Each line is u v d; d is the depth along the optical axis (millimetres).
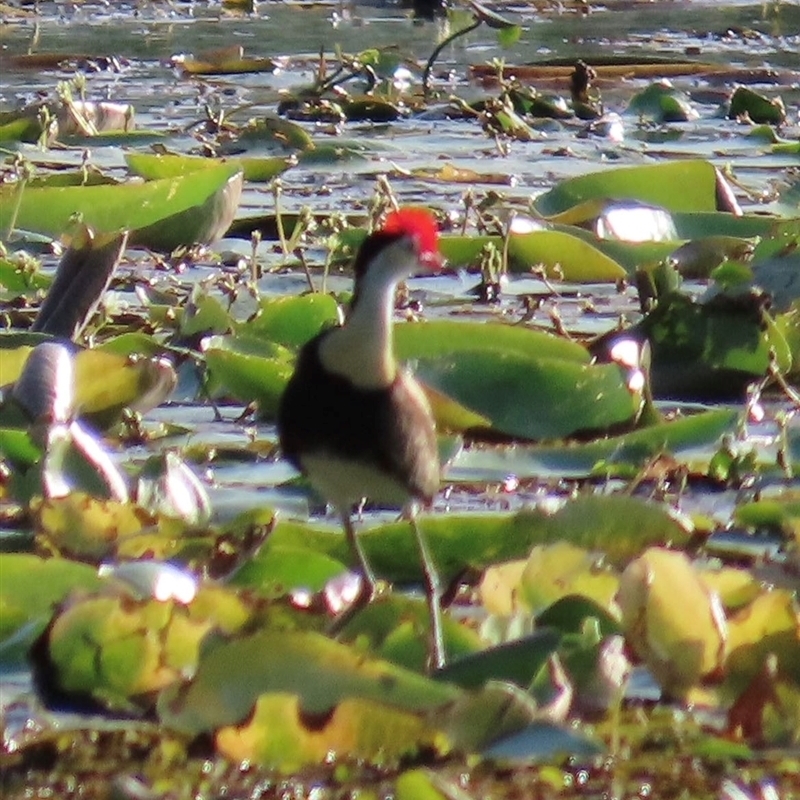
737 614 8016
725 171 19562
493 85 26312
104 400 11469
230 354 11914
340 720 7355
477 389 11797
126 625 7746
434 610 8242
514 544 9484
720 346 12789
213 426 11773
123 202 16906
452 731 7355
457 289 15570
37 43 29594
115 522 9219
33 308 14359
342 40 30328
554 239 15891
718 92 26500
